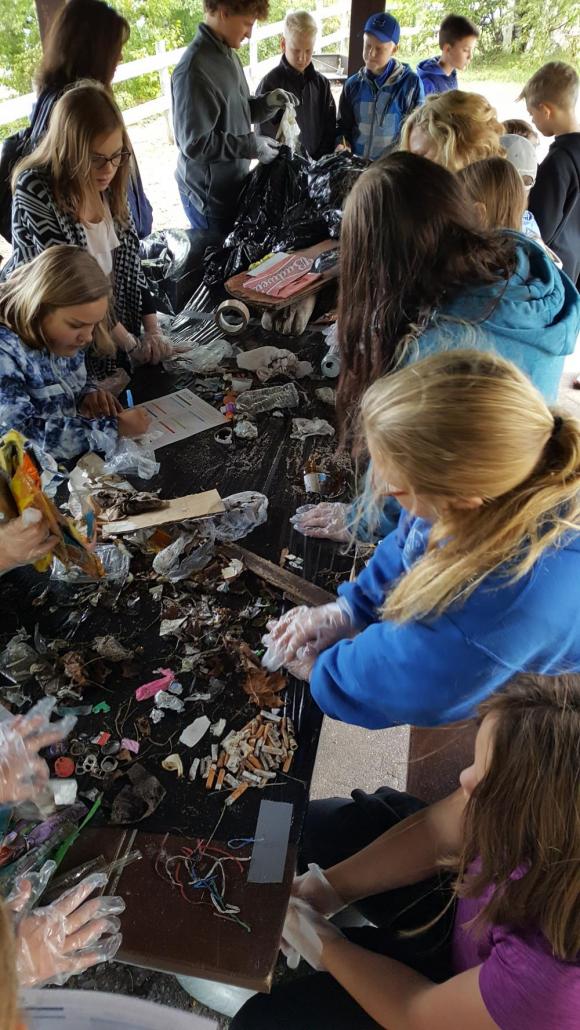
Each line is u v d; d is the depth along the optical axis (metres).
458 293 1.45
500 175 2.03
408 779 1.90
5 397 1.88
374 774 2.14
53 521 1.39
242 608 1.55
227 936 1.03
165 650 1.45
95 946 1.01
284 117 3.85
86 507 1.68
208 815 1.18
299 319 2.63
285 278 2.70
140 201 3.56
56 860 1.10
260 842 1.14
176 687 1.37
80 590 1.58
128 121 6.80
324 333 2.65
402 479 0.96
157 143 7.54
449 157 2.35
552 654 1.00
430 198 1.40
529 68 10.36
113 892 1.07
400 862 1.37
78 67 2.69
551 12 10.36
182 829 1.15
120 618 1.51
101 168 2.24
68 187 2.24
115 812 1.17
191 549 1.66
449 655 1.01
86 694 1.36
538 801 0.84
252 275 2.74
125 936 1.02
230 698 1.36
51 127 2.19
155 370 2.43
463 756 1.93
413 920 1.35
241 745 1.28
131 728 1.30
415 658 1.04
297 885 1.35
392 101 4.36
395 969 1.15
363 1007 1.14
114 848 1.12
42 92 2.75
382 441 0.95
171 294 3.19
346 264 1.51
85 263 1.84
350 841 1.56
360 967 1.16
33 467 1.39
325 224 3.09
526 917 0.87
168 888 1.08
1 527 1.36
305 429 2.10
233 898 1.07
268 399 2.22
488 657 0.99
